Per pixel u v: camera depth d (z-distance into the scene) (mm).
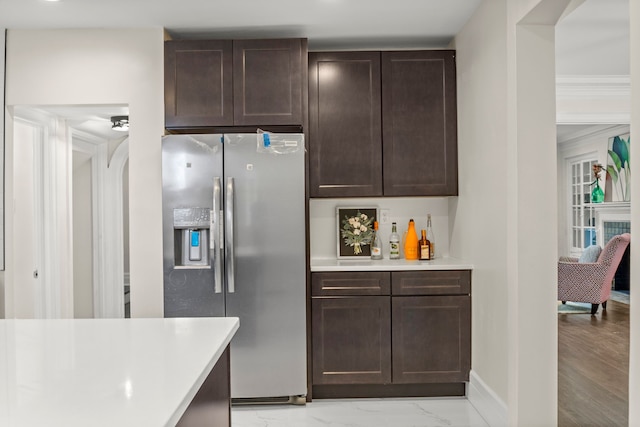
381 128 3631
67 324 1744
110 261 5406
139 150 3453
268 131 3594
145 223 3447
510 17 2676
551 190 2643
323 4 3125
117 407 989
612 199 7793
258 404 3438
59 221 4070
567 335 5203
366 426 3053
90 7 3113
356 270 3455
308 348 3453
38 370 1227
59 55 3439
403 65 3631
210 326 1701
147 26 3430
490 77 2994
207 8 3158
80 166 5219
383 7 3178
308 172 3570
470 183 3398
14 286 3695
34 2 3023
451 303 3461
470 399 3432
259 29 3529
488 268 3092
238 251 3318
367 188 3625
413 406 3383
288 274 3330
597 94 5508
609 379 3842
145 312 3447
